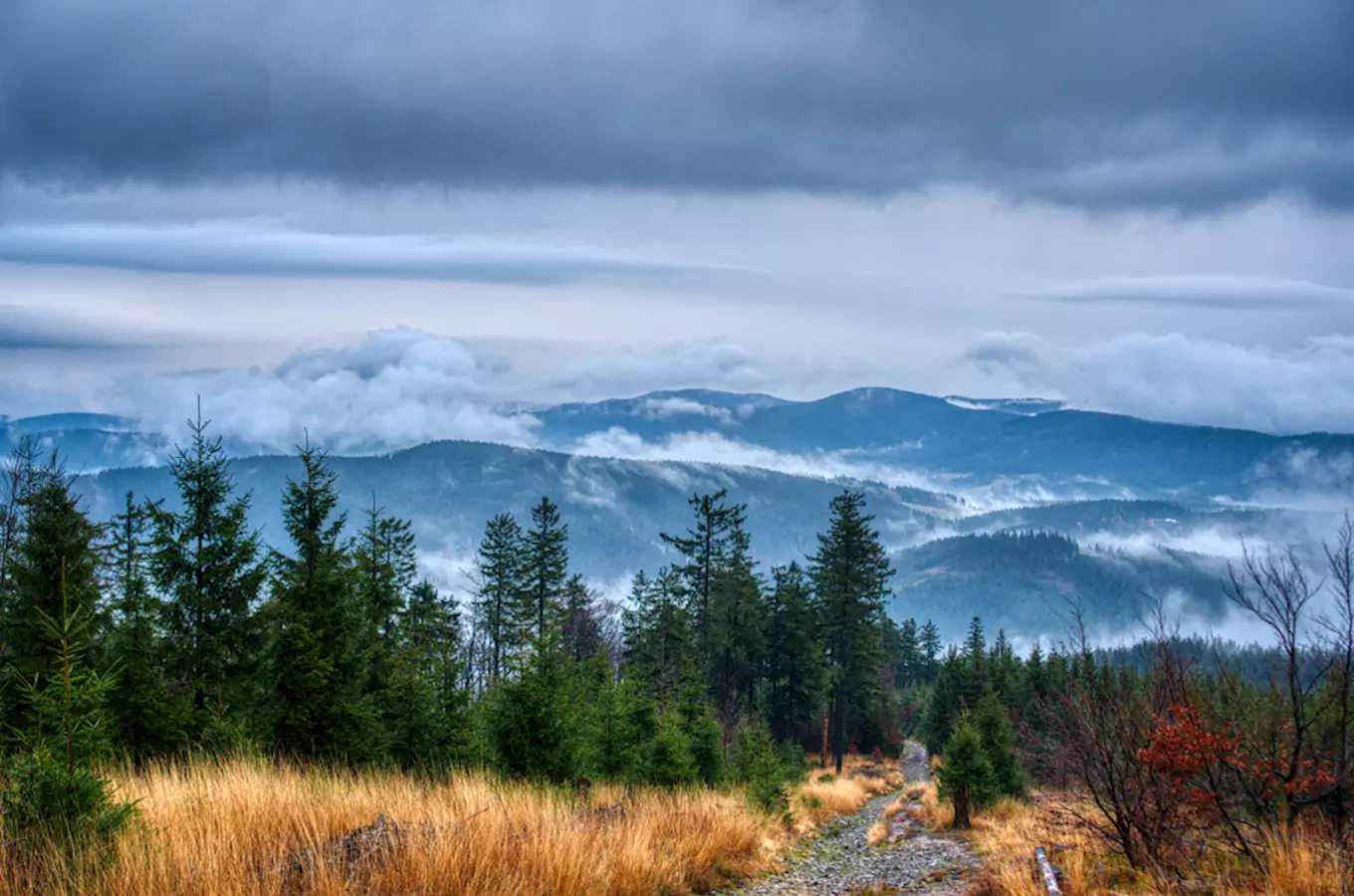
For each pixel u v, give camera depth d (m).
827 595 54.12
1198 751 9.49
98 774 7.59
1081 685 11.29
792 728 56.12
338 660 16.16
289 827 8.42
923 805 27.16
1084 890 9.17
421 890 7.39
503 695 15.89
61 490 14.34
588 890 8.64
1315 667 8.91
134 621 14.98
